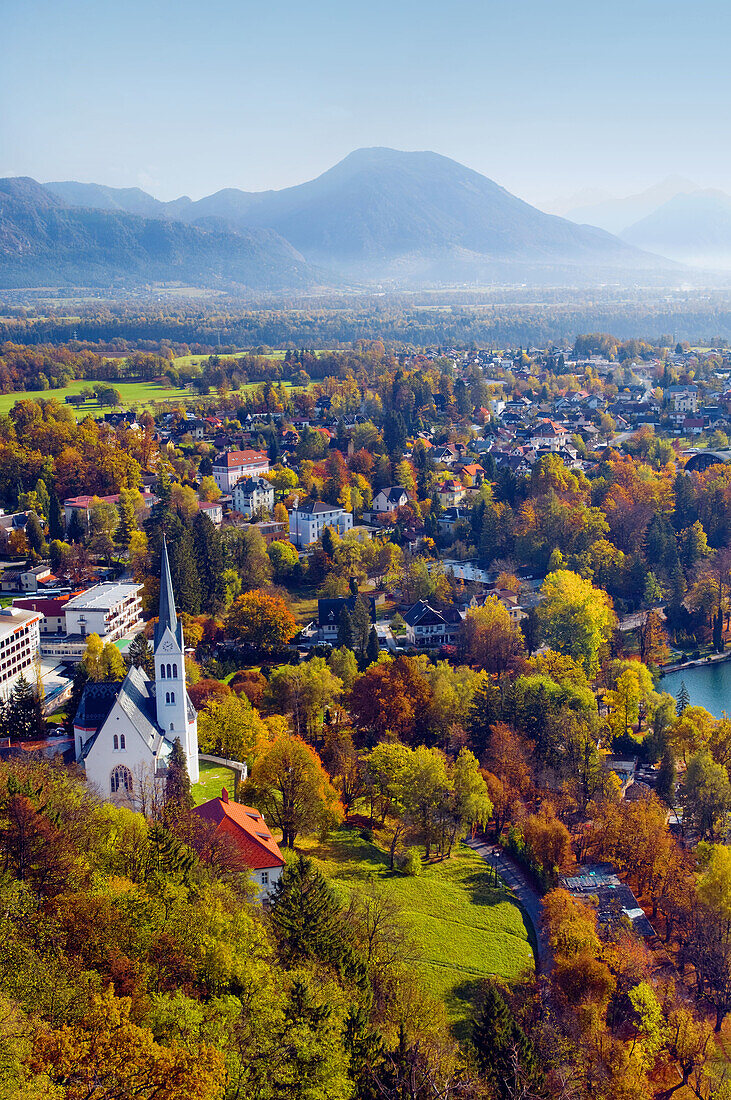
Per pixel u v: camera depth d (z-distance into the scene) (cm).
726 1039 11719
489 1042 9238
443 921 13275
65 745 17062
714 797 16412
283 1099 7188
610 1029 11625
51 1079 6206
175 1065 6431
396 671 19988
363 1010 8825
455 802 15675
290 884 10600
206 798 15012
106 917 8369
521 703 19338
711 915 13375
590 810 16788
